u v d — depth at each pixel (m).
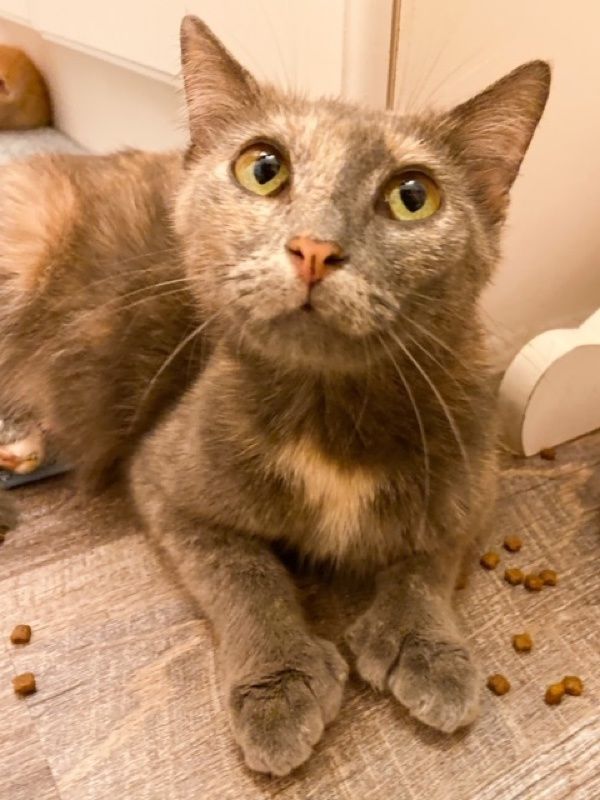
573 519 0.29
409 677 0.21
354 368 0.20
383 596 0.23
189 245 0.21
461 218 0.20
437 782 0.21
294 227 0.17
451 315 0.20
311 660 0.21
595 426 0.34
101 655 0.24
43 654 0.24
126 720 0.22
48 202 0.30
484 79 0.28
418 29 0.26
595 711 0.23
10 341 0.30
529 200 0.32
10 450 0.29
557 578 0.27
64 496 0.29
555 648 0.24
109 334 0.28
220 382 0.23
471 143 0.21
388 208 0.19
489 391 0.24
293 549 0.25
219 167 0.20
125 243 0.28
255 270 0.18
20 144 0.47
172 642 0.24
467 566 0.27
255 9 0.29
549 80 0.21
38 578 0.26
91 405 0.29
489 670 0.24
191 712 0.22
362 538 0.24
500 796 0.20
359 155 0.19
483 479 0.24
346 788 0.20
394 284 0.18
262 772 0.20
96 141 0.47
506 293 0.34
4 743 0.21
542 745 0.22
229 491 0.23
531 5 0.28
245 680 0.21
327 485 0.23
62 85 0.47
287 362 0.20
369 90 0.26
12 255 0.29
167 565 0.26
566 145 0.32
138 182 0.30
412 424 0.22
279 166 0.19
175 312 0.27
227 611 0.23
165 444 0.25
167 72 0.34
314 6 0.26
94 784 0.21
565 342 0.31
